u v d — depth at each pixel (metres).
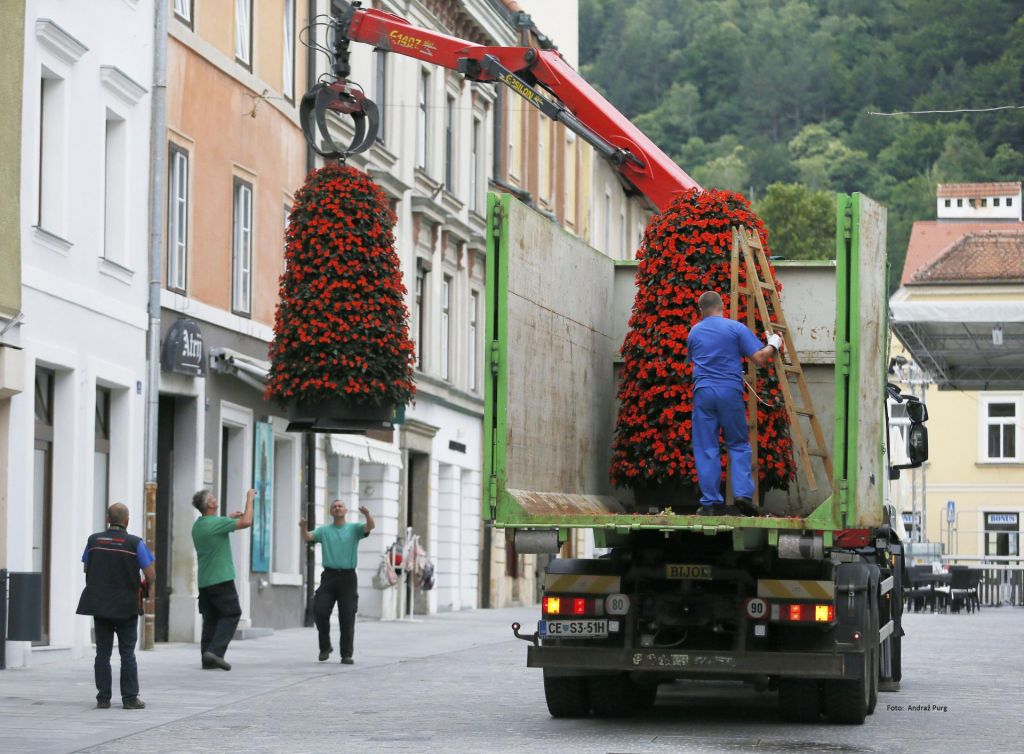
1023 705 27.94
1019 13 171.50
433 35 33.53
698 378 23.59
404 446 59.53
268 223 48.00
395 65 59.47
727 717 25.41
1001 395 115.56
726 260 24.75
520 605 74.81
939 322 57.75
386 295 38.72
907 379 67.12
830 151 173.25
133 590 25.66
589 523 22.73
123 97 38.22
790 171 172.75
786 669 23.25
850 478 22.72
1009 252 102.31
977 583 81.88
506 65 32.56
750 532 22.83
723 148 177.00
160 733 22.80
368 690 29.31
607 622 23.88
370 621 55.56
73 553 35.19
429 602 62.56
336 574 35.19
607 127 31.59
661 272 24.95
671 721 24.70
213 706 26.27
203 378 42.34
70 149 35.50
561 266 25.06
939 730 23.89
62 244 34.91
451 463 65.94
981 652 42.94
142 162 39.34
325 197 38.34
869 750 21.45
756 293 24.11
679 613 23.81
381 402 38.72
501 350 22.75
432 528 63.59
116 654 36.41
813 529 22.67
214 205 43.84
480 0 67.50
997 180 166.00
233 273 45.38
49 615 35.00
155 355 39.50
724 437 23.86
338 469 55.06
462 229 66.69
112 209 38.38
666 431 24.72
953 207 132.62
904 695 29.72
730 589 23.81
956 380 66.94
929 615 74.31
